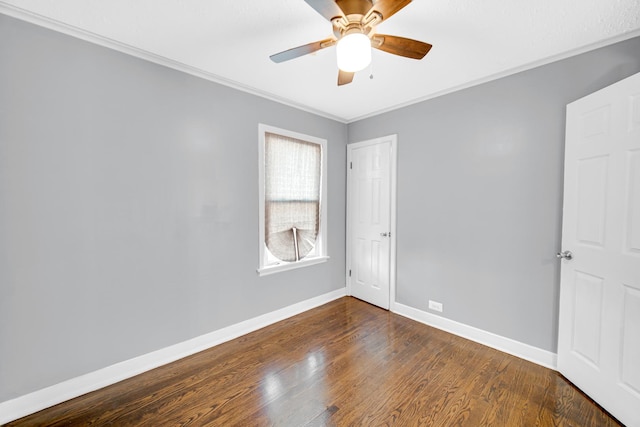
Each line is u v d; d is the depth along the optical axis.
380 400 1.76
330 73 2.32
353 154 3.57
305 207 3.21
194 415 1.64
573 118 1.88
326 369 2.09
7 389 1.61
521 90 2.20
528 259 2.20
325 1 1.18
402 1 1.20
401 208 3.06
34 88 1.65
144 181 2.06
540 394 1.81
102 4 1.52
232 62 2.16
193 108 2.30
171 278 2.21
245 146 2.64
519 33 1.75
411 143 2.95
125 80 1.96
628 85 1.55
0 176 1.57
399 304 3.11
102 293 1.90
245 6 1.54
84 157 1.82
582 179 1.81
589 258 1.76
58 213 1.74
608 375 1.64
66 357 1.78
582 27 1.69
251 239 2.71
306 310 3.23
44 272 1.70
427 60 2.09
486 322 2.44
